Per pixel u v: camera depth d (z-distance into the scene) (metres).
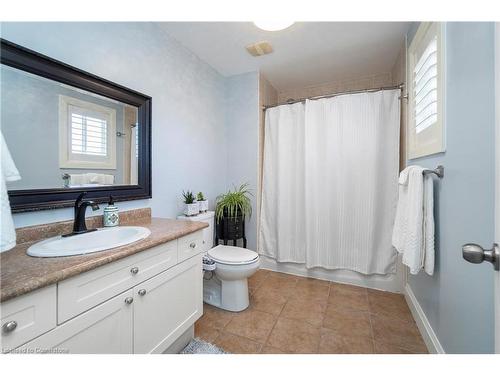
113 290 0.92
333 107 2.33
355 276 2.31
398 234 1.52
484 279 0.84
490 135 0.81
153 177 1.78
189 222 1.56
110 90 1.42
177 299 1.28
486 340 0.83
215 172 2.57
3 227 0.70
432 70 1.33
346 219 2.31
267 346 1.43
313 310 1.84
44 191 1.12
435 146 1.25
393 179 2.13
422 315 1.55
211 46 2.09
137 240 1.07
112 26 1.45
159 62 1.81
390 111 2.13
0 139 0.75
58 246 1.04
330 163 2.34
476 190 0.89
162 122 1.85
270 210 2.65
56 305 0.74
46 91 1.14
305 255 2.47
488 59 0.81
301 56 2.26
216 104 2.57
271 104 2.94
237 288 1.83
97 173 1.37
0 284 0.65
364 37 1.94
